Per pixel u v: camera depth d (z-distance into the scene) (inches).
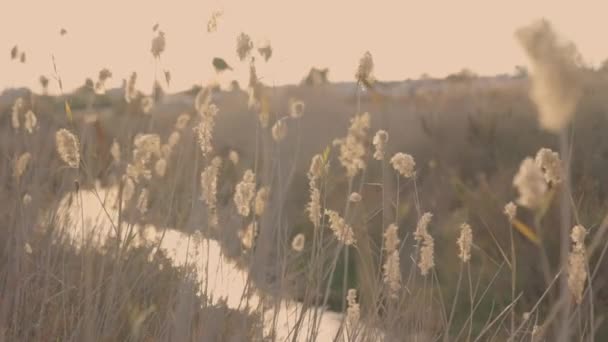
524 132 316.5
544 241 210.4
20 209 144.1
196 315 123.6
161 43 153.2
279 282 131.3
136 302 135.0
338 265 251.0
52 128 170.1
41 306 133.3
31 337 130.3
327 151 120.7
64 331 125.3
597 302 172.1
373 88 117.9
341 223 119.3
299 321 121.1
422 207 239.5
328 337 167.9
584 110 291.9
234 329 120.5
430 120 341.4
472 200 235.8
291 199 287.7
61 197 168.6
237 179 190.2
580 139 276.4
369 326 118.8
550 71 39.7
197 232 130.0
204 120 127.9
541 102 40.2
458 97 369.7
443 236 231.0
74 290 145.9
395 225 118.7
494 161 297.4
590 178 237.6
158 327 129.8
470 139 314.2
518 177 61.5
